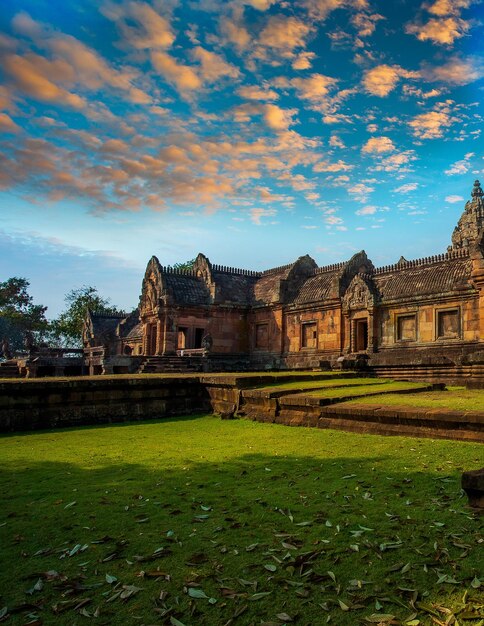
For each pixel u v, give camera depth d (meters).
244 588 3.90
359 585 3.84
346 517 5.23
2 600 3.85
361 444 8.68
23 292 84.75
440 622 3.36
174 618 3.53
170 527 5.18
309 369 26.08
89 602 3.79
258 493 6.22
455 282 26.55
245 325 41.59
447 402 10.66
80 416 13.20
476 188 38.03
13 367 37.16
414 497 5.77
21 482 7.11
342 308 33.06
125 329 55.16
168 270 41.06
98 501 6.11
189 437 10.72
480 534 4.59
